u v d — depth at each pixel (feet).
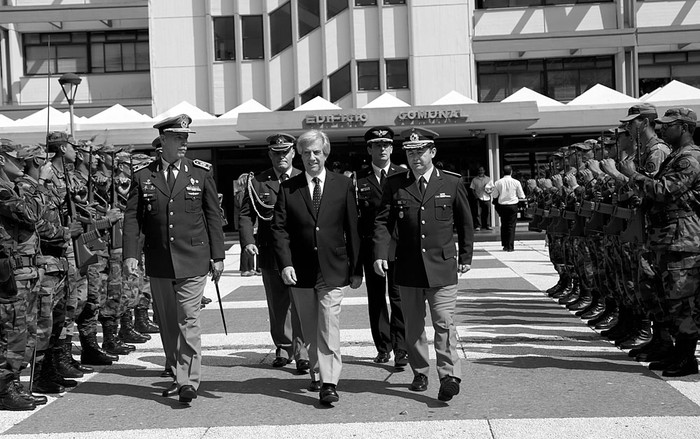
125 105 101.09
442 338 22.18
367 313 37.17
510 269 53.83
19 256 22.61
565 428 19.40
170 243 22.98
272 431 19.94
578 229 32.65
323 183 23.15
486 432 19.29
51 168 24.30
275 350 29.94
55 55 107.24
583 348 28.55
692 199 23.13
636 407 20.99
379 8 98.89
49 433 20.26
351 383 24.53
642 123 25.77
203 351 30.17
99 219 27.73
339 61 99.81
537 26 99.30
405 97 99.19
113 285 29.91
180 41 100.48
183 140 23.57
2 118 81.00
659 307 25.91
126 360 29.01
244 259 54.39
